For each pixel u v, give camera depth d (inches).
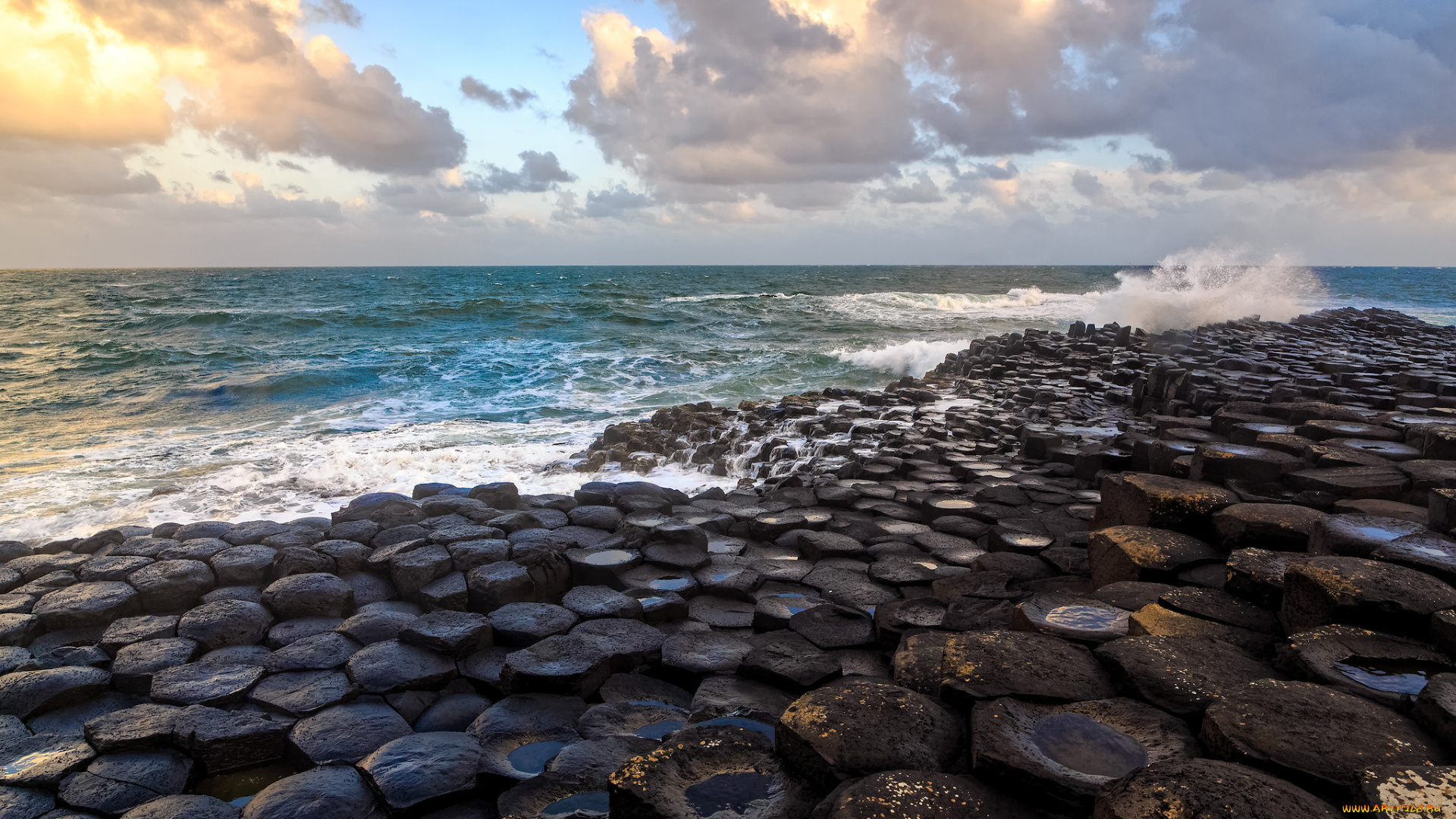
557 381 663.1
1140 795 72.8
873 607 179.2
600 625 163.8
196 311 1355.8
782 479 299.3
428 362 738.2
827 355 781.9
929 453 330.6
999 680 101.1
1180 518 162.6
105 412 531.2
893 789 79.8
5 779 118.6
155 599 186.2
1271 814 68.8
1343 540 129.9
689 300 1706.4
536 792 106.7
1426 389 366.6
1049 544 205.3
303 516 295.9
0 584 197.5
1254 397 349.4
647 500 258.5
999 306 1464.1
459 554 199.8
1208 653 106.3
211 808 112.7
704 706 130.5
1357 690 93.3
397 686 144.5
